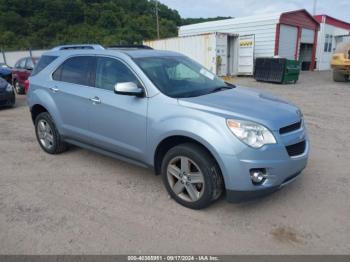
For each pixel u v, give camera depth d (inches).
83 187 163.8
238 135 122.3
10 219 134.4
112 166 190.9
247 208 140.6
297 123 138.6
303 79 708.7
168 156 141.9
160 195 154.1
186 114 133.6
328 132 254.4
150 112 143.9
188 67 177.3
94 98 168.1
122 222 131.3
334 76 629.0
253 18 813.2
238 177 122.6
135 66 155.6
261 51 798.5
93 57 177.2
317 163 189.6
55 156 209.8
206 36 724.7
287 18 778.2
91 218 134.6
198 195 135.5
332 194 151.6
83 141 184.5
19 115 354.6
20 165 195.5
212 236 121.3
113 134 163.0
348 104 375.2
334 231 123.1
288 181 134.7
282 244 116.1
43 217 135.7
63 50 207.5
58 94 191.3
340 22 1083.9
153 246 116.0
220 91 161.3
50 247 115.7
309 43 911.7
